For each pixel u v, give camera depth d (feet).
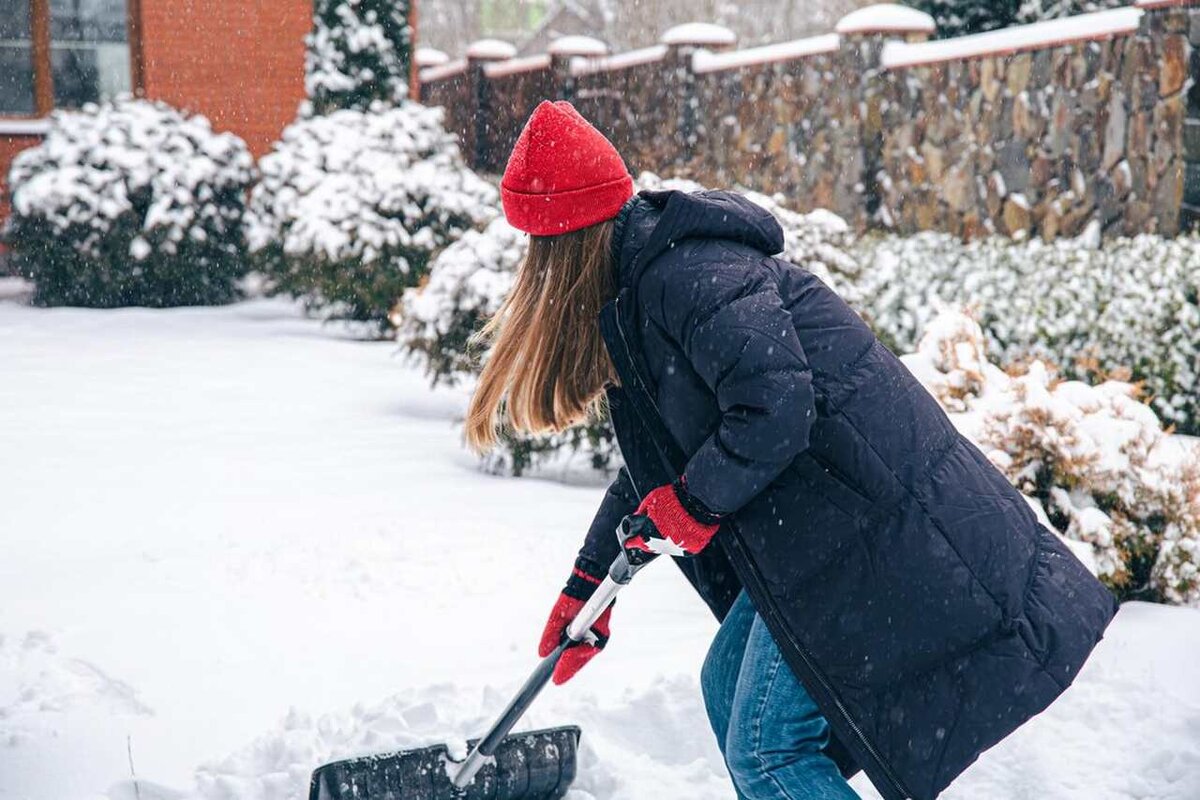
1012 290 24.12
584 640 8.21
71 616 13.10
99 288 38.14
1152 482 13.88
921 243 29.09
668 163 53.16
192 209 37.88
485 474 20.72
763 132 45.83
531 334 7.43
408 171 34.45
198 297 39.45
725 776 9.84
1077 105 30.50
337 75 44.52
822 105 41.34
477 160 79.66
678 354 6.92
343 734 9.66
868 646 6.87
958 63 34.91
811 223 21.59
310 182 34.55
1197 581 13.52
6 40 44.34
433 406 26.30
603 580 8.32
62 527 17.04
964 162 34.78
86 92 45.50
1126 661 11.76
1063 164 31.04
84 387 27.37
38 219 37.27
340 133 35.47
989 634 6.84
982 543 6.89
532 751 9.04
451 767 8.34
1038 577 7.05
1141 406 14.55
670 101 53.72
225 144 39.29
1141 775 9.58
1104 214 29.73
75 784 9.32
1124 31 28.66
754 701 7.43
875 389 6.98
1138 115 28.45
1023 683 6.79
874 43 38.42
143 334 34.22
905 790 6.91
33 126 43.91
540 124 7.18
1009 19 43.75
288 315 38.42
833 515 6.86
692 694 10.75
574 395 7.63
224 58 46.11
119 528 16.99
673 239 6.89
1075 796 9.36
